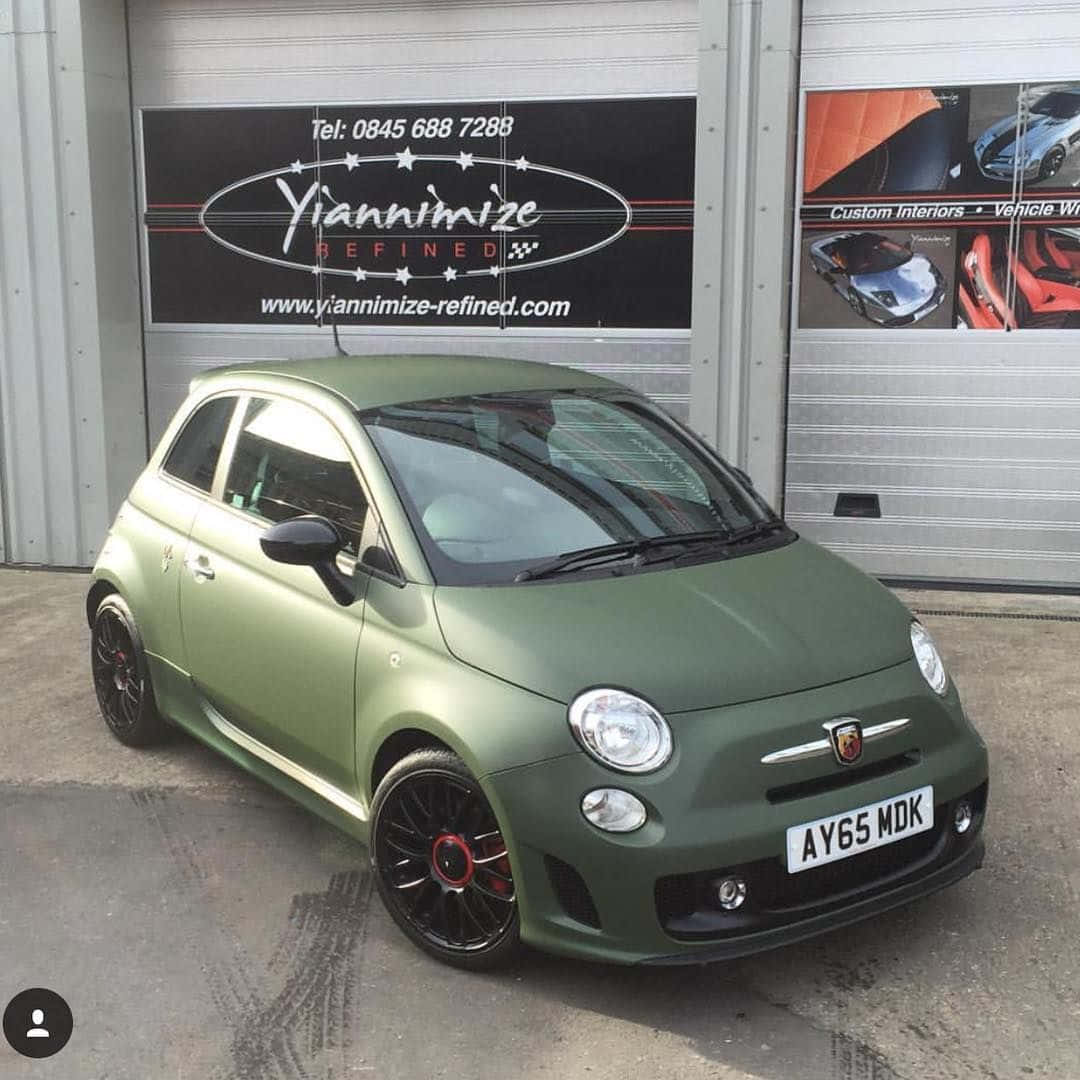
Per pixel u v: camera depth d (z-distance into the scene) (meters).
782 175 6.69
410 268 7.56
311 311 7.76
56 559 7.94
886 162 6.86
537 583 3.49
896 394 7.06
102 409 7.70
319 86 7.51
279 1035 3.10
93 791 4.55
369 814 3.51
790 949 3.45
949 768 3.34
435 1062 2.99
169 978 3.36
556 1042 3.05
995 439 6.99
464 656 3.26
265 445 4.23
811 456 7.21
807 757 3.10
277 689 3.88
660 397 7.32
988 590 7.06
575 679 3.11
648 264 7.21
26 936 3.58
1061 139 6.66
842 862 3.16
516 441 4.00
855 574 3.87
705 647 3.25
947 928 3.55
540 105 7.22
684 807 2.98
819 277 7.04
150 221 7.88
